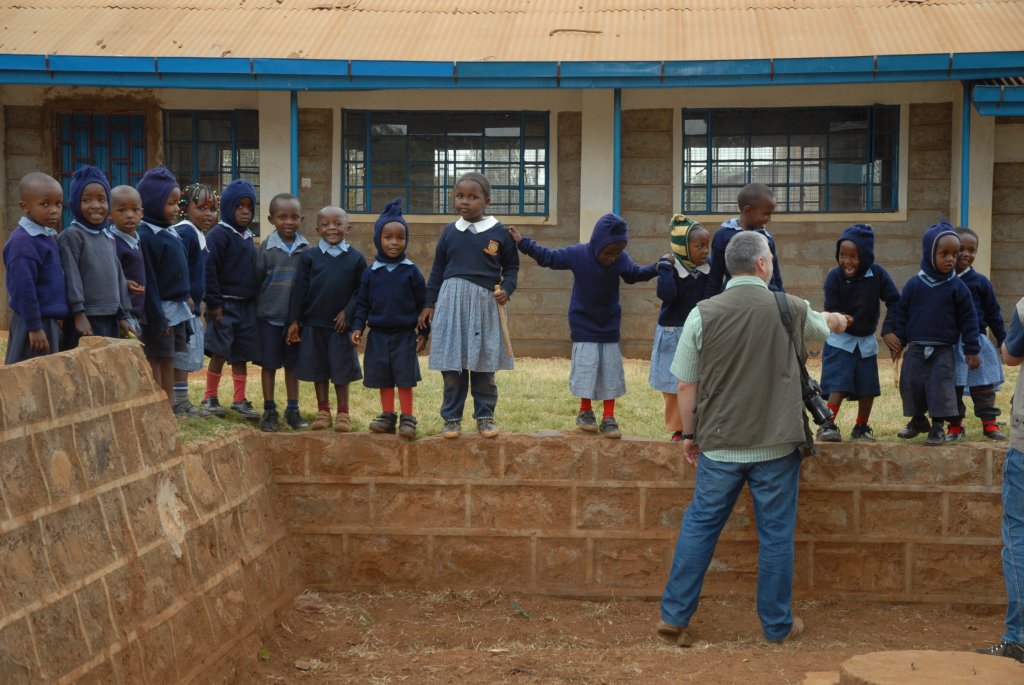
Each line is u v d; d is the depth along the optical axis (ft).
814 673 17.62
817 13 46.75
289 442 25.08
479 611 24.44
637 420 27.84
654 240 46.55
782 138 46.01
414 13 48.62
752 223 23.88
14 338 20.34
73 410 16.80
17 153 46.98
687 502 24.86
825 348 25.43
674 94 45.85
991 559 24.67
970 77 40.45
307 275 25.13
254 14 48.11
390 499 25.17
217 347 25.45
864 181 45.80
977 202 43.75
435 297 24.67
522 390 31.35
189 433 22.88
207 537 20.67
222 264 25.40
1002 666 14.88
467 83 42.57
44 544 15.46
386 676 20.67
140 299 22.88
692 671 20.43
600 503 25.02
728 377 21.18
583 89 45.21
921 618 24.17
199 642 19.36
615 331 24.93
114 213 22.54
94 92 46.65
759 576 22.02
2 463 14.76
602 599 25.09
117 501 17.69
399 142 47.19
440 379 32.71
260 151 46.09
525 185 47.16
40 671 14.69
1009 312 44.98
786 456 21.36
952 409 24.79
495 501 25.12
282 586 23.98
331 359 25.18
